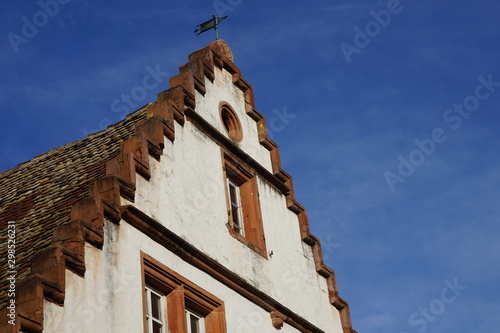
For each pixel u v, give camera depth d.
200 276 20.73
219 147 23.44
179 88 22.80
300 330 23.09
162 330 19.53
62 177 22.70
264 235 23.53
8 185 24.38
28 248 18.98
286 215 24.78
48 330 16.81
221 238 21.97
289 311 22.72
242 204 23.88
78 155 23.89
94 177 21.30
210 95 24.14
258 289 22.14
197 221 21.50
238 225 23.48
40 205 21.47
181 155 21.95
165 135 21.75
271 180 24.78
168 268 19.92
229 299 21.27
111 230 19.03
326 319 24.16
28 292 16.83
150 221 19.78
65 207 20.33
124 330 18.27
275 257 23.48
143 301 18.98
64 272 17.50
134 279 18.98
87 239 18.39
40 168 24.58
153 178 20.78
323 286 24.66
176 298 19.88
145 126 21.50
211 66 24.53
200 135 22.95
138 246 19.45
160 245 20.03
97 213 18.78
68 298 17.45
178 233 20.77
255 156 24.81
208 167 22.66
